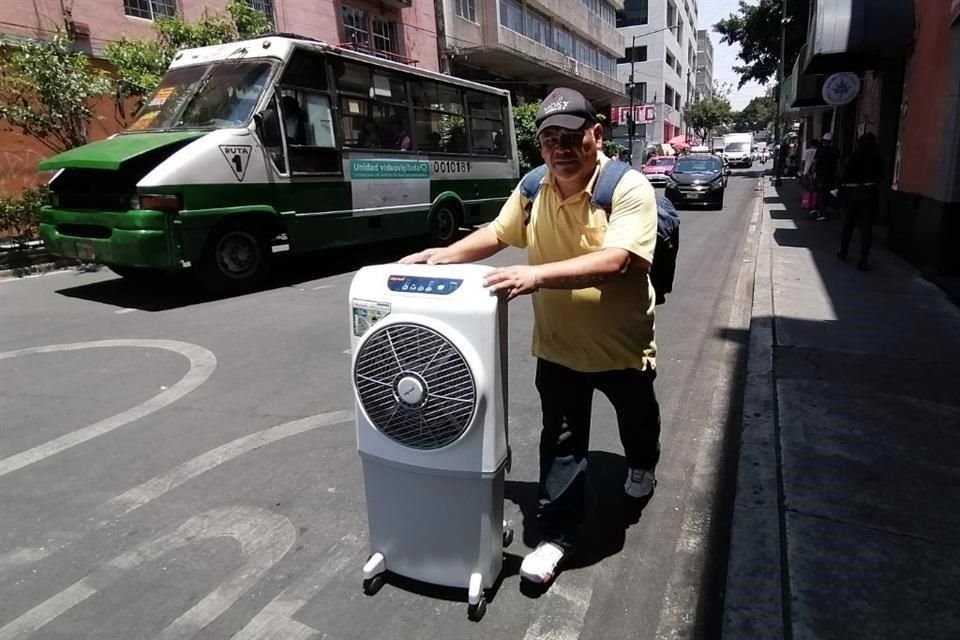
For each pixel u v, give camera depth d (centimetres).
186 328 639
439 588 259
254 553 284
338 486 339
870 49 905
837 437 352
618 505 317
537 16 3042
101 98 1160
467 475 226
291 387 476
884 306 619
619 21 5972
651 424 289
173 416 429
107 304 754
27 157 1204
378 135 975
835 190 1526
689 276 879
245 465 362
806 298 658
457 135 1163
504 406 228
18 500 330
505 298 219
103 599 257
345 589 259
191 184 715
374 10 2008
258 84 799
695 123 7725
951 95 694
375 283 228
